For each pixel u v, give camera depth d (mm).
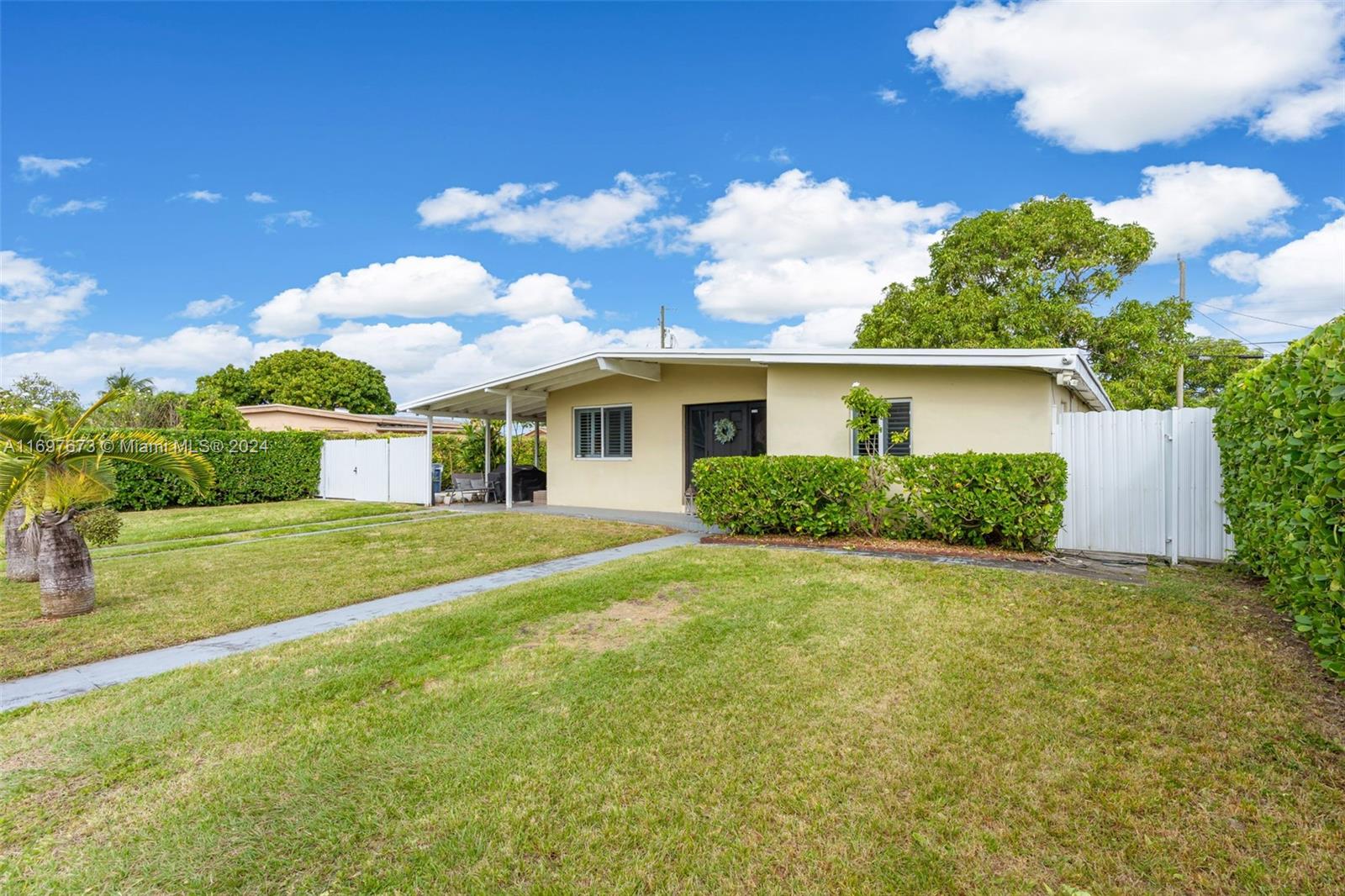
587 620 5281
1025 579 6184
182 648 5121
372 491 17516
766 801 2727
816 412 10227
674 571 6828
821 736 3244
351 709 3715
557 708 3643
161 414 19312
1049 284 17531
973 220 18938
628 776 2939
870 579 6312
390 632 5141
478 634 5012
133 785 2996
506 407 15016
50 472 5820
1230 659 4055
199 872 2395
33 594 6871
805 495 8828
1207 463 7531
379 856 2455
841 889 2223
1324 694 3523
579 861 2398
